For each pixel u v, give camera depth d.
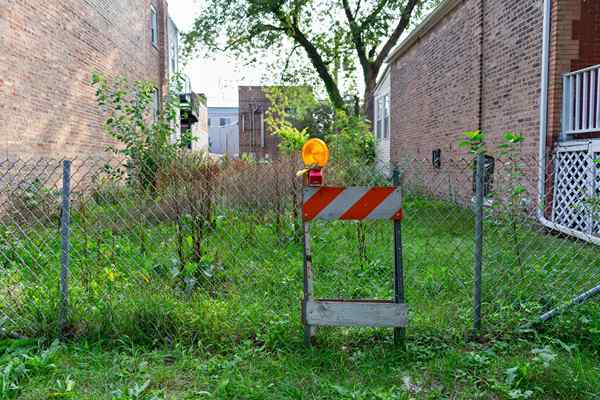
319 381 3.32
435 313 4.33
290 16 22.08
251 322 4.08
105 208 5.15
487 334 3.96
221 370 3.46
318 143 3.72
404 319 3.69
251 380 3.33
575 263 5.11
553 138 8.63
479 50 11.41
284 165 7.13
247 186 6.52
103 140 13.70
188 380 3.39
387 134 22.67
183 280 4.70
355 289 5.16
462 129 12.58
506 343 3.84
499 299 4.40
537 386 3.21
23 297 4.34
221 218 5.97
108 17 14.27
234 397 3.15
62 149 11.21
